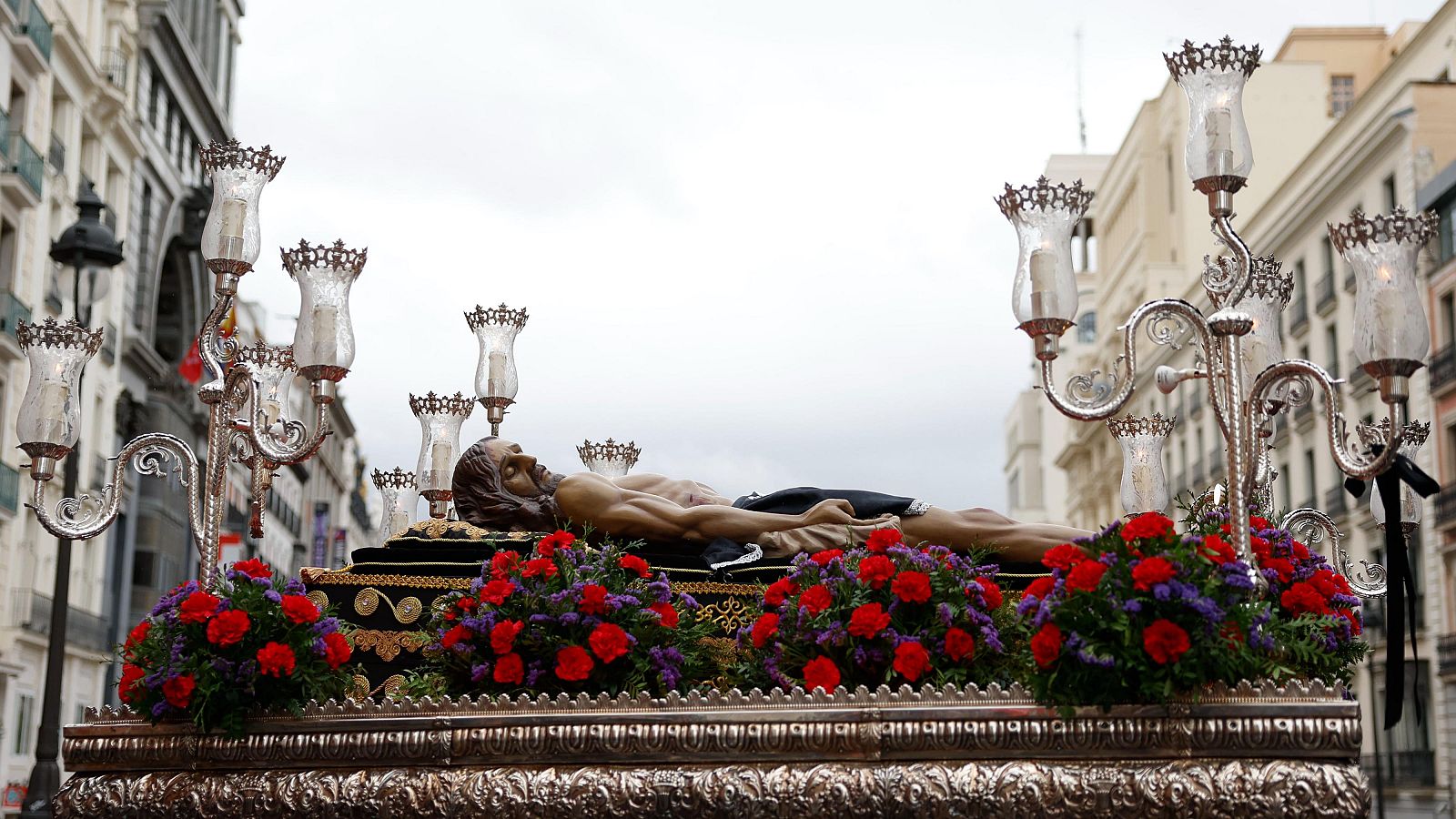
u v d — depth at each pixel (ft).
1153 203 153.38
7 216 92.43
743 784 13.71
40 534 99.30
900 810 13.38
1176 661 13.05
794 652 15.37
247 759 14.83
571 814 13.92
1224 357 14.84
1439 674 105.50
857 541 18.02
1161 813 12.98
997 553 18.26
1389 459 13.70
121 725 15.07
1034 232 14.99
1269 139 140.36
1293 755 13.01
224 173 16.92
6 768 93.45
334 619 15.75
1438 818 103.35
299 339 16.44
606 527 18.42
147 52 119.75
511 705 14.46
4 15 89.92
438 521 18.62
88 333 17.65
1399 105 107.96
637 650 15.65
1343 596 17.80
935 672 14.82
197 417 136.15
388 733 14.58
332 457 231.30
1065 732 13.30
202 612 15.07
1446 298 106.32
